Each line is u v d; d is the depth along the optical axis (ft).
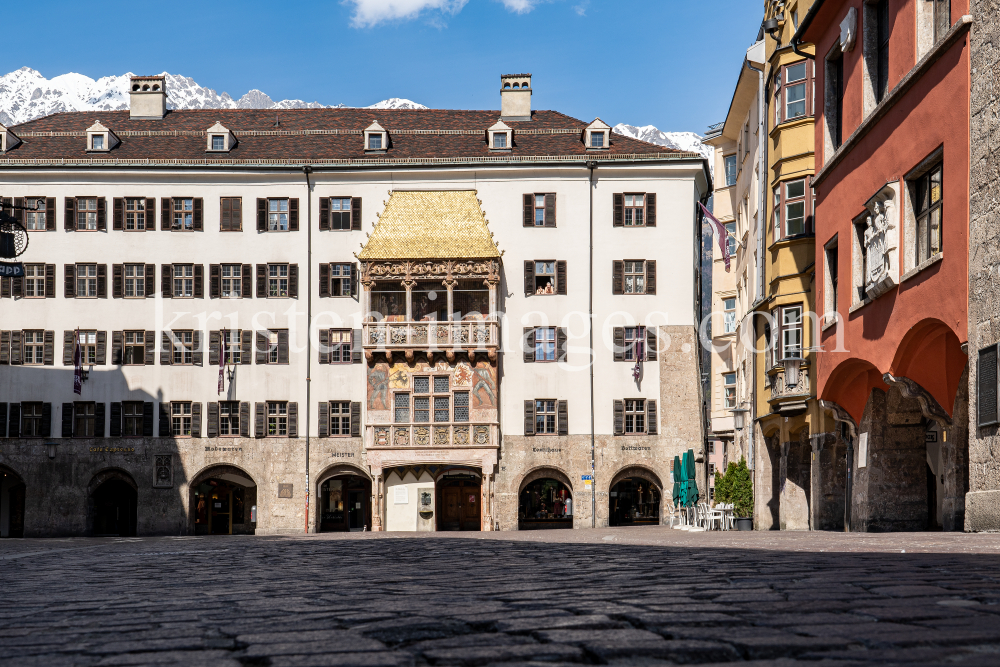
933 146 59.06
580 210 173.78
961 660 12.08
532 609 19.49
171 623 19.52
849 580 23.06
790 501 112.47
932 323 60.13
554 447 169.27
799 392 103.30
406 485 168.35
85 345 173.17
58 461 171.42
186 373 172.45
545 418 170.40
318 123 194.90
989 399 50.55
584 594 22.58
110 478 172.45
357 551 62.75
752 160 136.46
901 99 64.64
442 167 174.29
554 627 16.29
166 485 170.50
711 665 12.46
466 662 13.14
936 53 58.13
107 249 174.40
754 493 125.59
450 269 167.22
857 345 73.97
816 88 87.10
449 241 168.14
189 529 170.40
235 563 48.85
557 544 65.16
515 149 181.16
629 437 169.37
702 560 36.14
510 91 192.65
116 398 172.24
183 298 173.68
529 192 174.40
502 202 174.40
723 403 181.68
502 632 16.14
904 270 63.93
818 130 86.58
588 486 168.04
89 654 15.17
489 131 181.78
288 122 195.21
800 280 105.60
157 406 171.94
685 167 173.27
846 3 77.30
